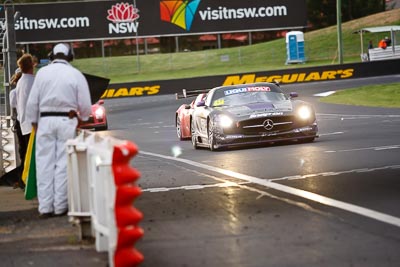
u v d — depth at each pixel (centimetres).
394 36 16700
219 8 19212
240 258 1814
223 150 4916
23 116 3177
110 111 11156
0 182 3938
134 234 1648
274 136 4822
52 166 2683
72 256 1967
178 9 19075
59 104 2662
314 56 18388
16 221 2631
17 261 1953
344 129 5925
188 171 3750
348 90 11094
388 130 5484
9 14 4078
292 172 3403
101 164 1798
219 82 13025
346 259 1758
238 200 2695
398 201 2481
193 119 5291
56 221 2583
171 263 1802
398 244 1883
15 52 4091
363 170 3334
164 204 2711
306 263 1738
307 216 2303
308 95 11019
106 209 1795
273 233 2083
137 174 1662
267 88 5209
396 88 10731
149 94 13275
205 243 2006
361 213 2303
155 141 6247
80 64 19162
